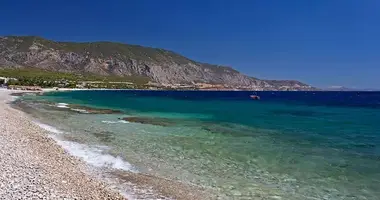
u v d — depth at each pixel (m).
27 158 16.97
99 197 12.57
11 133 24.53
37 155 18.20
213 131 32.28
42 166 15.80
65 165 17.16
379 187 15.78
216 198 13.93
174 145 24.58
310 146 25.31
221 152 22.53
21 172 14.13
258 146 24.94
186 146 24.31
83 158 19.67
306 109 69.44
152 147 23.64
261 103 93.75
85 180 14.88
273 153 22.53
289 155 22.02
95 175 16.23
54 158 18.33
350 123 41.62
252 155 21.83
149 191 14.34
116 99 98.69
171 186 15.19
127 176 16.42
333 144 26.31
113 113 49.44
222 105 80.44
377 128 36.53
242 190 15.04
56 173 15.01
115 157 20.27
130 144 24.53
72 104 67.88
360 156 21.98
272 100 118.12
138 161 19.50
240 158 20.94
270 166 19.20
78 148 22.53
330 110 67.06
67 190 12.70
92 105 67.12
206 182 16.00
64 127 32.50
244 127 36.03
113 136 27.92
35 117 40.22
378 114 56.56
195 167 18.61
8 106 53.50
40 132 27.73
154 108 63.12
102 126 34.03
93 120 39.16
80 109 54.50
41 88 158.38
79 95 121.06
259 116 50.41
